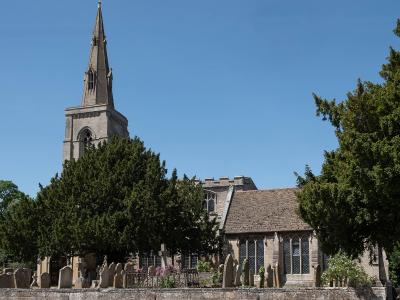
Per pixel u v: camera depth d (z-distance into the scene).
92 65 91.62
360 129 29.44
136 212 45.78
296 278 49.41
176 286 33.59
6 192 87.31
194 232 49.88
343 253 34.06
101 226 44.75
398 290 30.67
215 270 39.59
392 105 28.58
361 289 26.95
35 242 47.53
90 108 86.69
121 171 48.59
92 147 53.16
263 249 51.31
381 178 26.78
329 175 32.25
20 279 35.28
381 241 30.31
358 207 29.06
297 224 50.44
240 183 67.94
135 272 35.66
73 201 47.00
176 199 48.75
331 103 32.50
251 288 28.31
